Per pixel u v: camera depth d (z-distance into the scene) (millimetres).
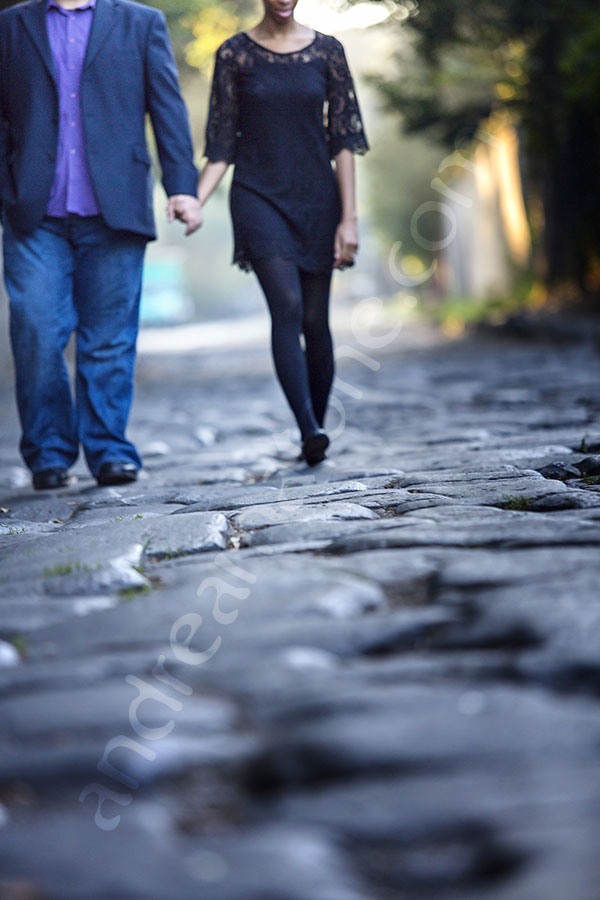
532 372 24547
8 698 4328
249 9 35250
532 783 3330
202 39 34625
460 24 39406
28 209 11703
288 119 11812
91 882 2951
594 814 3115
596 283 43156
